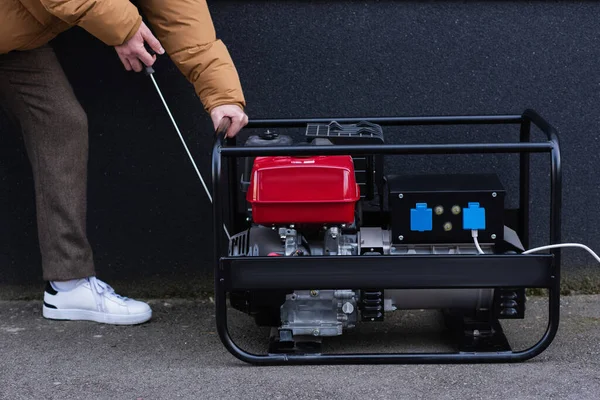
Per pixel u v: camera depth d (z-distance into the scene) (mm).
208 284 4012
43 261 3664
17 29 3236
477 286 3064
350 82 3830
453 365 3172
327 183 3078
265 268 3072
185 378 3113
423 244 3215
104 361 3297
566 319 3652
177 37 3248
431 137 3887
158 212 3961
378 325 3633
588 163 3881
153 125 3879
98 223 3971
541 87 3818
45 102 3420
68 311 3709
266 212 3115
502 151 3004
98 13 3023
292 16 3777
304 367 3182
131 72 3828
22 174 3922
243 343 3480
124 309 3656
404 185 3221
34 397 2988
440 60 3799
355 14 3764
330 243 3244
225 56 3270
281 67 3824
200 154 3906
